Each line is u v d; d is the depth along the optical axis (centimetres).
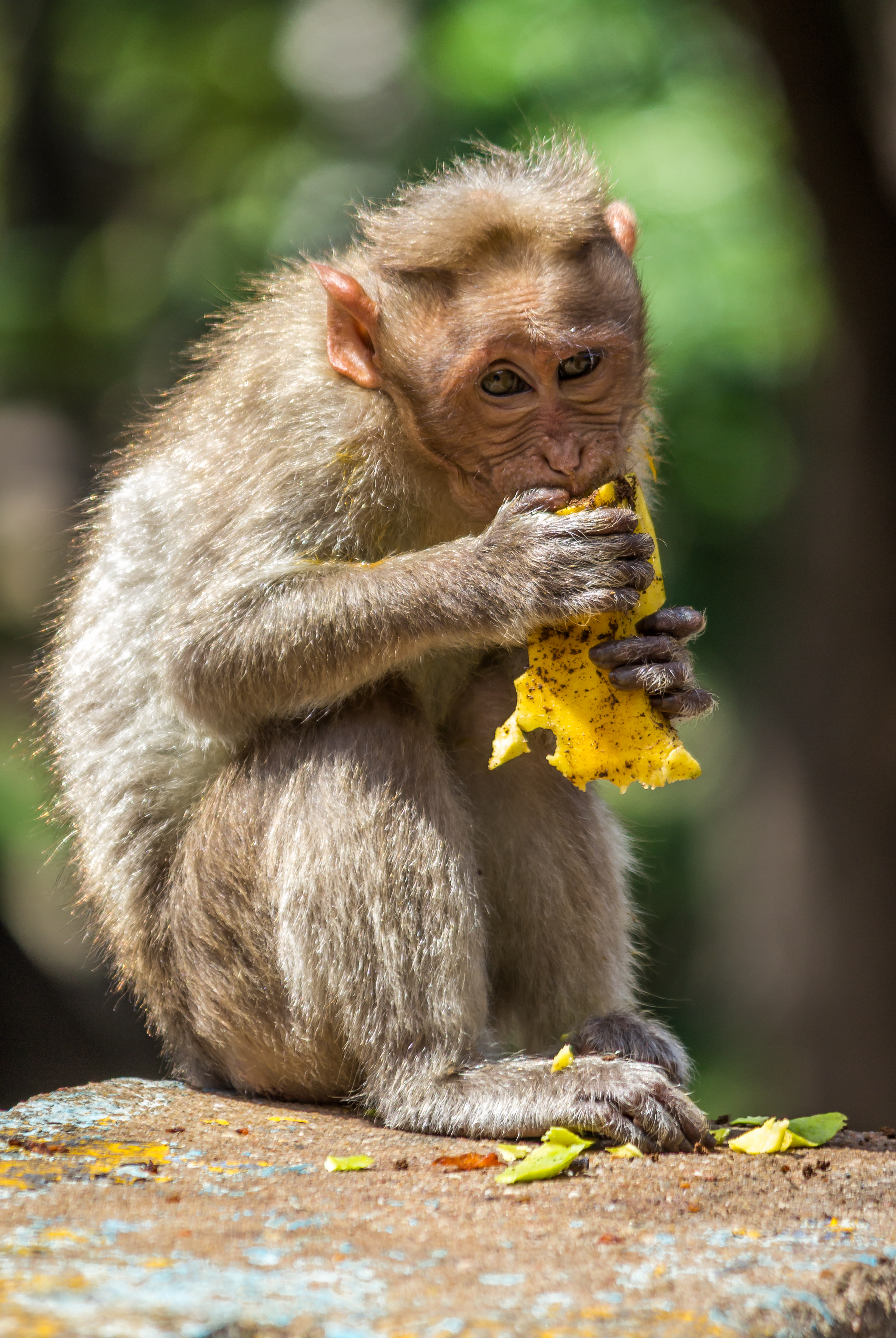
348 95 3772
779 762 2836
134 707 1077
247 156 3666
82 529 1251
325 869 933
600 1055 922
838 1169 816
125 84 3725
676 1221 702
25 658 3097
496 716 1067
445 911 932
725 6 2338
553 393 967
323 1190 737
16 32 3753
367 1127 925
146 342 3522
